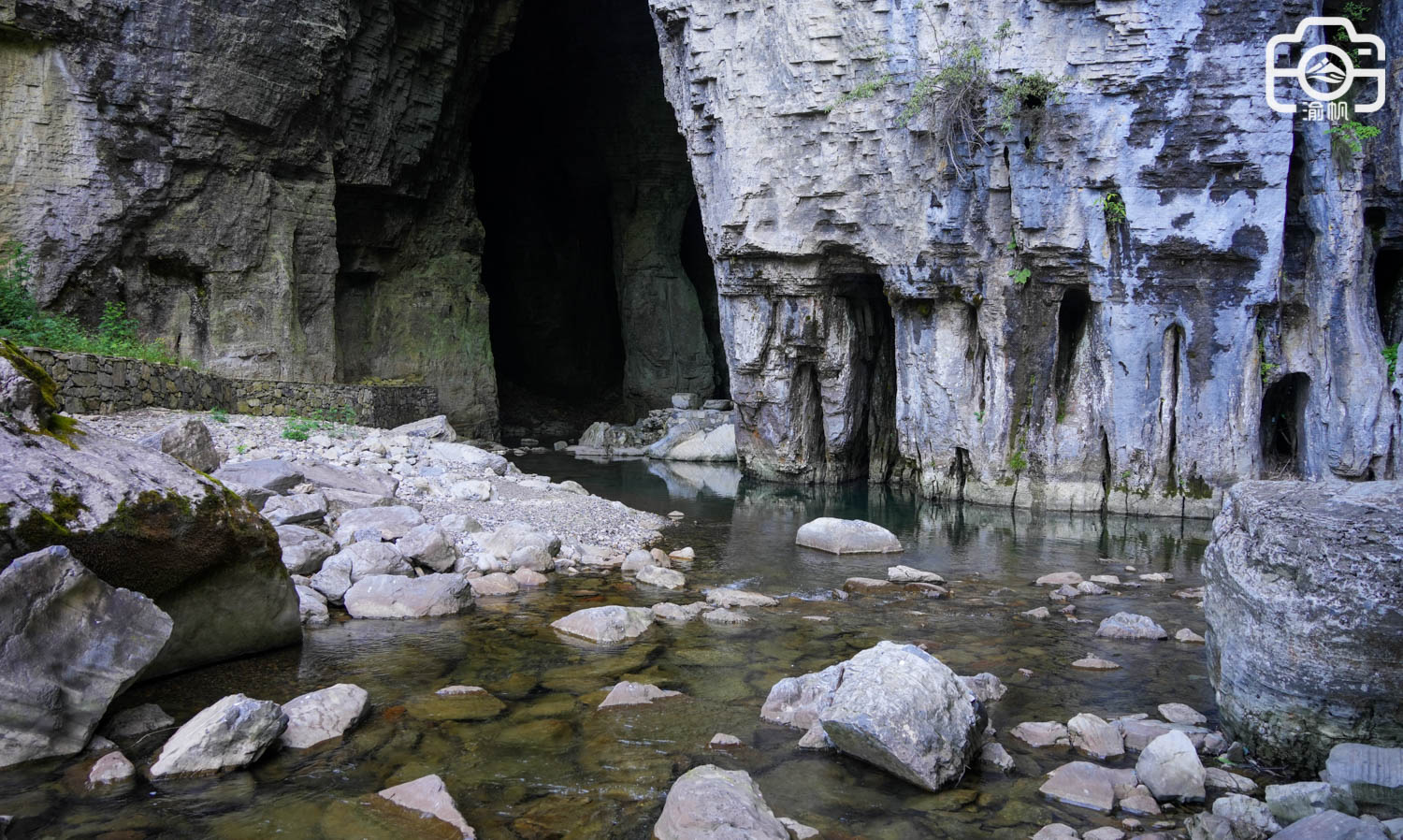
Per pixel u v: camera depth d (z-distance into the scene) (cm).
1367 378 1331
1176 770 445
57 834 388
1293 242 1385
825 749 496
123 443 591
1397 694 421
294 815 410
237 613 619
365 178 2208
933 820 421
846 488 1786
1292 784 423
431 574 786
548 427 3039
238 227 1902
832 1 1503
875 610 823
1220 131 1308
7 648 449
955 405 1576
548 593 848
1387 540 425
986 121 1424
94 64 1670
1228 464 1394
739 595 829
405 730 512
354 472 1080
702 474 1984
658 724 529
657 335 2997
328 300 2102
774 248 1631
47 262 1662
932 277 1537
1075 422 1485
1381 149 1353
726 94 1627
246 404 1583
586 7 2836
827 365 1741
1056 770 460
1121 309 1402
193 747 447
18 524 482
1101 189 1382
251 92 1869
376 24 2125
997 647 707
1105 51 1337
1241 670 479
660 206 3009
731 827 383
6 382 542
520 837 398
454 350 2473
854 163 1548
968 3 1414
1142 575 994
